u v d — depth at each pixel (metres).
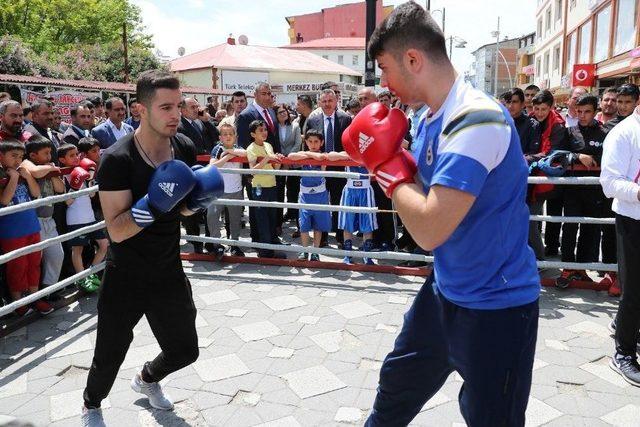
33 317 3.77
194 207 2.13
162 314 2.32
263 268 4.90
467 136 1.35
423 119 1.67
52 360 3.19
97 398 2.34
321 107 5.96
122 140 2.10
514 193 1.49
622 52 16.36
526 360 1.54
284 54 34.62
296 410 2.65
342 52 52.03
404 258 4.42
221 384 2.89
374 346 3.30
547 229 5.34
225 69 29.23
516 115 4.73
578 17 22.62
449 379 2.89
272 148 5.83
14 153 3.53
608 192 2.84
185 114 6.00
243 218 7.45
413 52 1.43
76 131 5.60
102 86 12.90
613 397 2.72
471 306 1.53
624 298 2.85
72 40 28.19
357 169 5.00
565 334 3.44
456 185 1.33
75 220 4.23
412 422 2.53
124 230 2.02
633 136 2.79
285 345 3.33
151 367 2.51
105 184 2.04
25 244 3.72
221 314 3.82
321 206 4.55
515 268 1.52
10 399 2.77
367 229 5.05
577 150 4.36
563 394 2.75
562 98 25.23
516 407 1.55
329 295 4.18
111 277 2.22
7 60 16.53
